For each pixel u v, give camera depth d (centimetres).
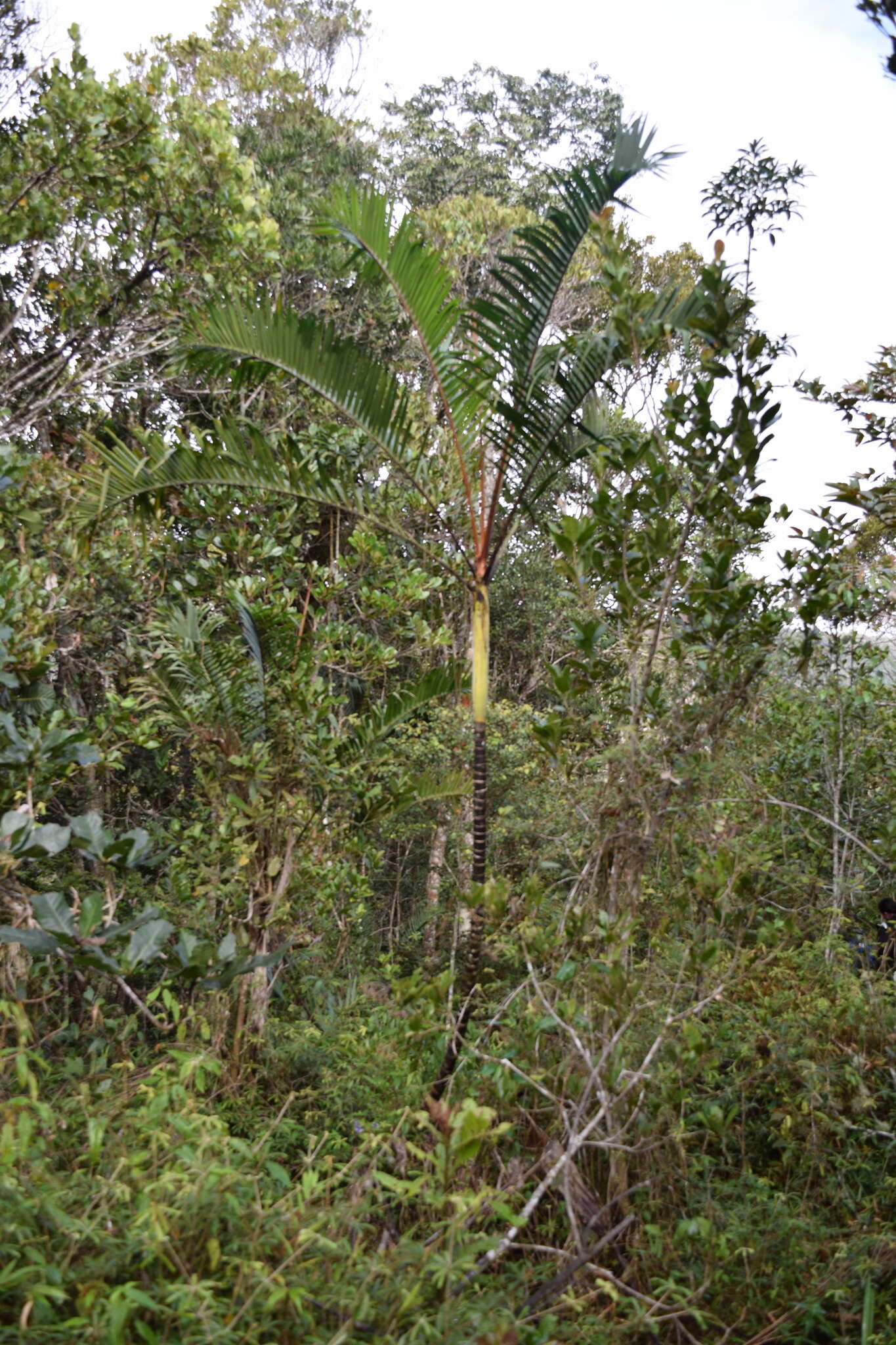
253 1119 442
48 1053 473
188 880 641
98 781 860
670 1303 291
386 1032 498
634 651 405
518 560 1655
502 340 458
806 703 614
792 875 454
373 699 1266
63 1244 226
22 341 948
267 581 728
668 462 403
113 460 557
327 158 1617
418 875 1539
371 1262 236
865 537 561
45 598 596
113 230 912
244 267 938
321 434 765
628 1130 343
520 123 2181
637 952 442
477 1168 338
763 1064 376
